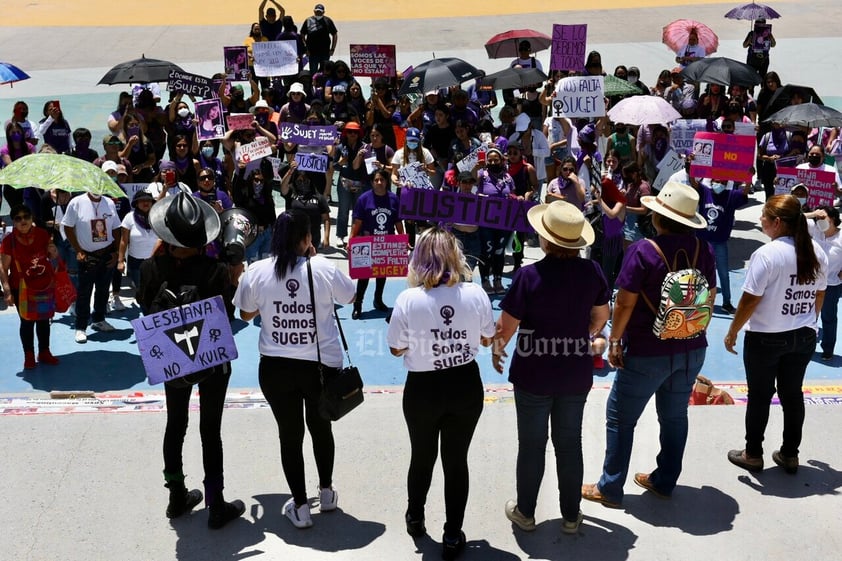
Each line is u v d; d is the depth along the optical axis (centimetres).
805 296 528
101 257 988
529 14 2827
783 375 548
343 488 546
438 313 454
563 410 477
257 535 501
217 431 504
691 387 505
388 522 513
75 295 942
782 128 1414
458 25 2684
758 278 522
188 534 501
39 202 1202
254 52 1609
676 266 480
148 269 498
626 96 1556
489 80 1473
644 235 1087
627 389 501
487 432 615
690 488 544
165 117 1404
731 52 2348
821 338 995
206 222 504
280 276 479
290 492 546
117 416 632
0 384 893
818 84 2108
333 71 1543
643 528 504
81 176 919
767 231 538
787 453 559
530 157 1298
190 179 1242
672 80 1653
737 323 539
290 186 1177
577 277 461
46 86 2177
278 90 1659
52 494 534
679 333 477
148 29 2734
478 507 525
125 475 556
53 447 586
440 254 455
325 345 489
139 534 500
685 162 1086
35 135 1419
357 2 3059
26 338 920
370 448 591
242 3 3081
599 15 2798
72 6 3088
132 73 1497
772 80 1598
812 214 907
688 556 479
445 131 1332
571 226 450
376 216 1025
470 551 485
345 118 1470
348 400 480
